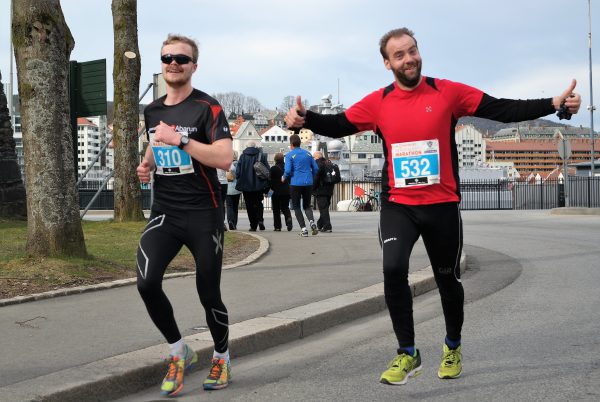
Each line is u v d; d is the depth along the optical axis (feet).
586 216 72.49
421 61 14.34
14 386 13.00
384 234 14.66
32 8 25.39
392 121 14.56
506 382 14.57
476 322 20.76
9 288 22.65
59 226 25.81
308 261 32.17
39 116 25.59
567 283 27.63
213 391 14.38
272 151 483.10
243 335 17.35
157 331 17.71
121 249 32.32
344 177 168.14
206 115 14.16
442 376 14.97
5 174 45.60
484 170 183.83
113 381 13.80
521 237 46.96
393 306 14.37
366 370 15.85
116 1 44.96
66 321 18.85
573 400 13.32
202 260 14.14
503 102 14.23
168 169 14.06
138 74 45.47
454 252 14.64
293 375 15.51
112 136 45.68
